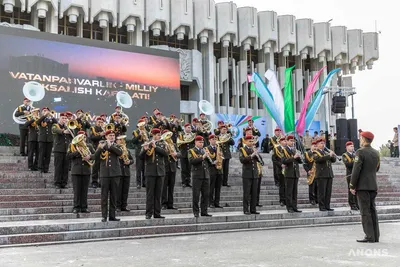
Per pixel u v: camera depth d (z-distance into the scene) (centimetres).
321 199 1312
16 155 1541
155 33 2656
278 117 2028
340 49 3331
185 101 2820
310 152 1422
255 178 1198
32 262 677
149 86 2334
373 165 864
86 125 1443
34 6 2391
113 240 916
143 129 1378
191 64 2811
